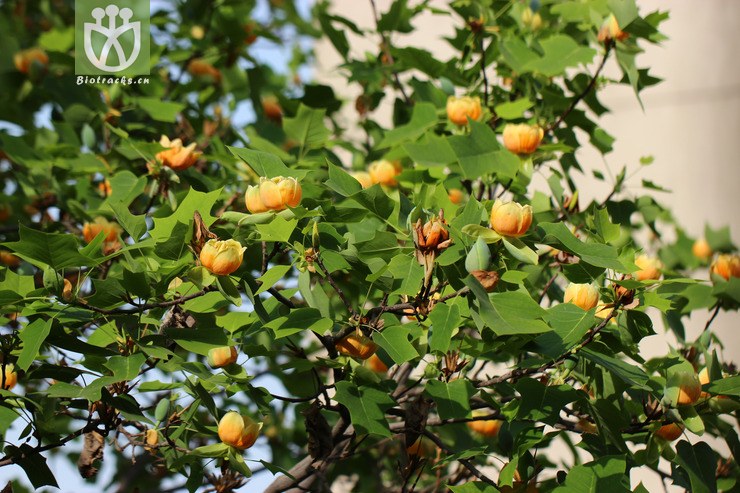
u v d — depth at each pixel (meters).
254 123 3.23
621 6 2.76
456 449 2.79
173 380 2.66
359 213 2.53
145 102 3.05
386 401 2.46
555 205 2.99
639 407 2.64
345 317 2.50
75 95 3.10
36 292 2.42
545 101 2.93
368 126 3.23
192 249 2.39
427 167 2.81
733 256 2.87
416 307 2.43
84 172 3.02
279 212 2.45
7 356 2.53
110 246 2.85
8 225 3.13
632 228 3.26
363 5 6.12
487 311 2.34
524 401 2.49
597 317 2.52
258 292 2.41
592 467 2.44
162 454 2.71
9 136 3.01
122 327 2.45
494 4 3.09
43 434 2.56
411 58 3.05
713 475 2.52
